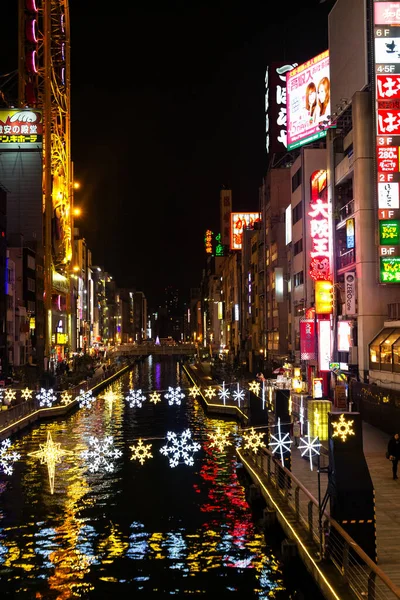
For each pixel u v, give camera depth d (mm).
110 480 34812
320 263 53031
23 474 36062
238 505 30203
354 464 18156
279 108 89438
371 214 46906
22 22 111812
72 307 146000
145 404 71000
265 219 97688
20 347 97625
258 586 21266
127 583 21562
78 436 49125
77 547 24781
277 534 24984
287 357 78625
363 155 47062
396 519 21922
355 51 50281
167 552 24234
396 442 26922
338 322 51625
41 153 113312
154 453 42125
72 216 132000
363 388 42938
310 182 65125
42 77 115062
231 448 43562
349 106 50500
